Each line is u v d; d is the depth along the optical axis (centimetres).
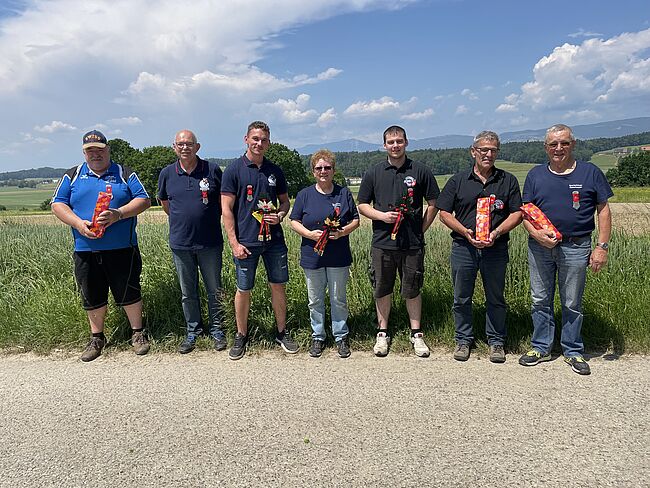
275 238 437
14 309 502
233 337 464
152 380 384
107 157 446
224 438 294
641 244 604
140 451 282
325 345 452
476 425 303
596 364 393
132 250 450
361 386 364
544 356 410
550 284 406
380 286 437
